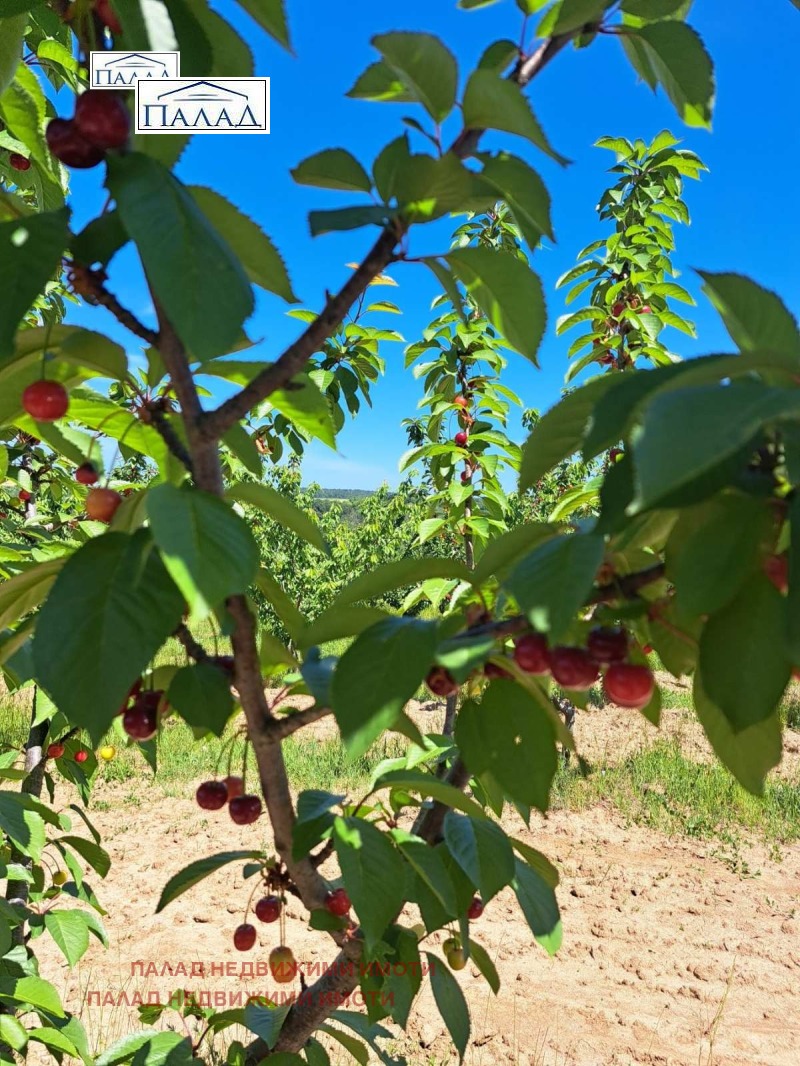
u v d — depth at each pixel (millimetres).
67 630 969
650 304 4996
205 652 1199
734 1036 4578
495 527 4367
